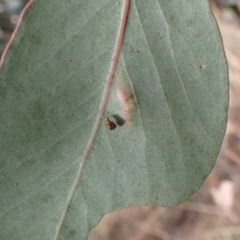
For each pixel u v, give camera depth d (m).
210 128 0.18
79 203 0.19
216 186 0.47
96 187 0.19
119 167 0.18
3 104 0.18
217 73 0.18
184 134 0.18
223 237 0.45
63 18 0.18
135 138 0.18
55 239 0.19
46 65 0.18
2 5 0.44
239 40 0.39
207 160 0.18
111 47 0.18
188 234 0.47
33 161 0.18
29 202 0.18
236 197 0.46
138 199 0.18
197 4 0.17
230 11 0.36
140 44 0.18
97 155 0.18
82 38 0.18
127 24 0.18
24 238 0.19
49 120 0.18
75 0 0.18
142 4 0.18
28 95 0.18
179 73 0.18
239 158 0.46
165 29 0.18
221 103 0.18
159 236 0.48
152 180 0.18
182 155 0.18
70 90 0.18
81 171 0.18
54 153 0.18
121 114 0.18
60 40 0.18
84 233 0.19
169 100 0.18
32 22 0.17
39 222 0.19
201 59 0.18
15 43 0.17
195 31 0.18
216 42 0.17
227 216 0.45
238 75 0.40
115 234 0.49
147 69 0.18
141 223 0.49
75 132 0.18
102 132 0.18
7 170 0.18
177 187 0.18
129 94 0.18
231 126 0.44
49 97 0.18
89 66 0.18
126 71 0.18
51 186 0.18
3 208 0.18
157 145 0.18
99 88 0.18
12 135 0.18
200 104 0.18
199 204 0.47
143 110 0.18
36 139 0.18
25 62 0.18
